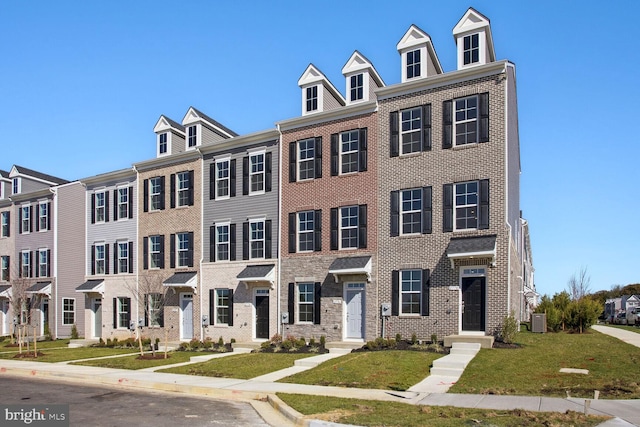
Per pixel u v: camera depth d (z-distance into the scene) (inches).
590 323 1006.4
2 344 1392.7
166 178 1258.6
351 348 894.4
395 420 428.5
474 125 858.1
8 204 1684.3
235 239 1122.7
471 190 851.4
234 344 1041.5
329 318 968.9
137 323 1259.8
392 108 935.0
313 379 657.0
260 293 1078.4
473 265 829.2
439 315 848.9
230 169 1144.2
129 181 1337.4
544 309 1048.8
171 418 485.7
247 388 616.7
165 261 1239.5
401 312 892.6
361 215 948.0
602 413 440.8
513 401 501.4
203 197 1186.0
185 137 1266.0
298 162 1048.2
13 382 749.3
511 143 916.6
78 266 1517.0
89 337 1392.7
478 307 824.3
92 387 690.2
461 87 868.0
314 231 1005.8
